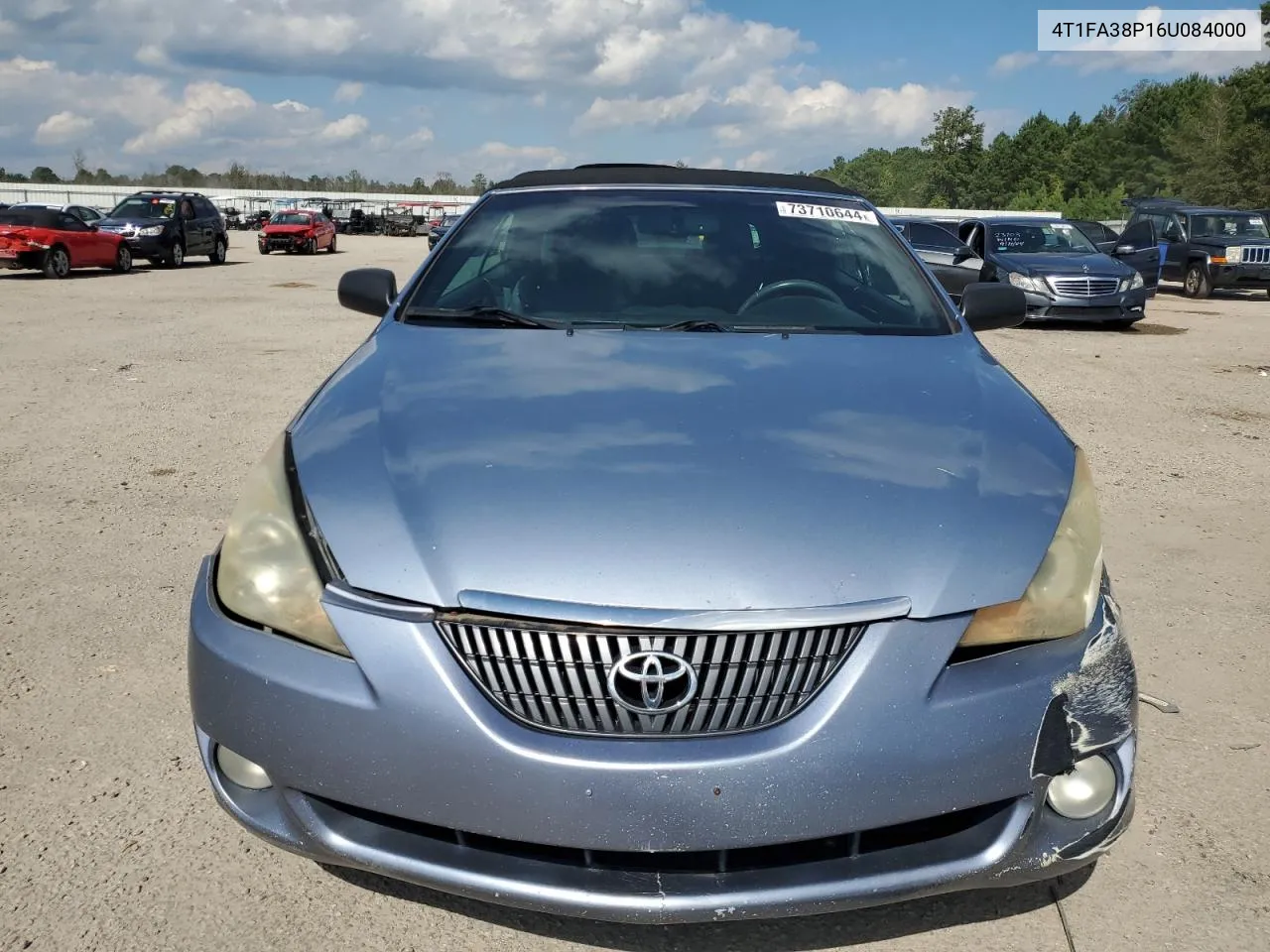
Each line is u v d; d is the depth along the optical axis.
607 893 1.83
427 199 70.44
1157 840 2.45
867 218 3.68
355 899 2.23
